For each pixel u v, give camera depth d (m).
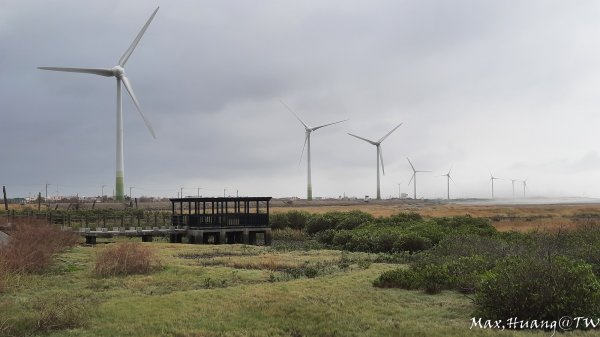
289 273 23.84
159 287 20.53
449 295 17.73
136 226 48.47
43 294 18.78
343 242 40.78
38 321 14.28
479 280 17.52
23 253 23.61
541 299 13.33
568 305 13.20
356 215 53.97
